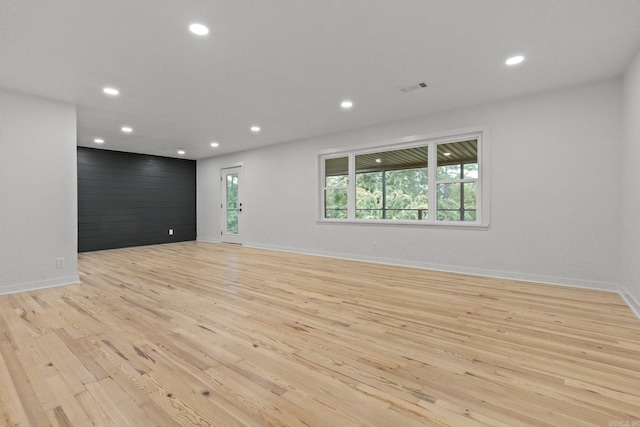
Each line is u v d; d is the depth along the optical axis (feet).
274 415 4.62
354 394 5.14
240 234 24.81
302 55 9.14
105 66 9.65
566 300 10.03
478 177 13.87
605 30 7.88
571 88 11.59
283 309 9.30
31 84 10.90
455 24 7.63
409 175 16.62
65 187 12.60
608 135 10.98
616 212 10.90
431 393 5.15
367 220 17.42
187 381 5.51
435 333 7.54
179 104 13.23
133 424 4.42
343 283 12.40
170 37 8.07
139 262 17.24
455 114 14.16
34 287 11.73
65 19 7.20
